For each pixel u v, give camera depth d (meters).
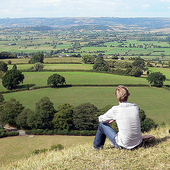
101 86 116.06
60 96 102.12
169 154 7.11
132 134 7.33
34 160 10.80
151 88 112.12
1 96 89.75
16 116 65.75
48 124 62.56
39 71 150.00
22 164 10.48
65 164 7.78
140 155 7.27
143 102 92.31
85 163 7.47
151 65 185.88
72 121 62.34
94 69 160.75
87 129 62.44
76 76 136.88
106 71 148.75
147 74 158.12
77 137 58.34
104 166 6.98
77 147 10.52
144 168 6.49
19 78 116.12
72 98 99.25
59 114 61.19
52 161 8.70
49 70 151.00
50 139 56.19
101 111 63.50
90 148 8.97
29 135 60.22
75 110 62.41
